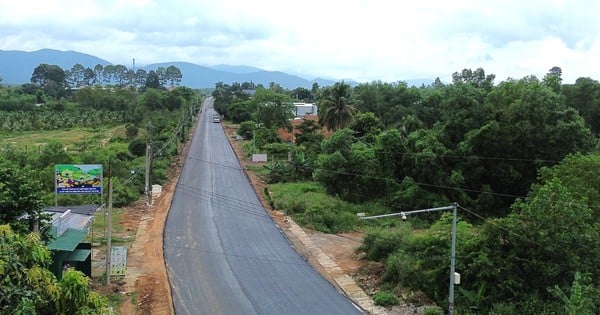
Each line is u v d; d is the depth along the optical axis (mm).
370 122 73875
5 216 21219
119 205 45219
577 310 19859
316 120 97562
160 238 36281
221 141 92938
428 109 79812
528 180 47000
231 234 38219
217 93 181875
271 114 96625
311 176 61094
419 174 47469
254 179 60500
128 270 29109
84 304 8258
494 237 24797
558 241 22828
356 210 46656
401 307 25031
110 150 68938
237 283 27953
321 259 33000
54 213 26562
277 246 35594
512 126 46000
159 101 127875
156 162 63188
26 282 7453
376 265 31000
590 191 28969
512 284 23125
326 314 23984
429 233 28812
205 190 53844
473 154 47312
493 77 73375
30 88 163125
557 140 45844
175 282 27719
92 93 136625
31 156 53438
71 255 25438
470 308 23312
